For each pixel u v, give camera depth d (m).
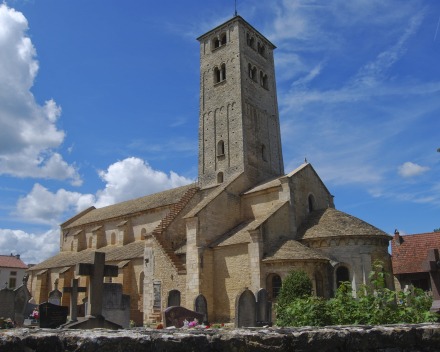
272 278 29.20
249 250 30.23
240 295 19.53
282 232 32.44
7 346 6.32
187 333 6.98
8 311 23.73
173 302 25.28
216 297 32.34
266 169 44.12
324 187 40.84
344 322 13.95
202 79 48.44
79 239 57.25
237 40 45.88
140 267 39.41
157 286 34.78
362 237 29.80
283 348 6.93
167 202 45.22
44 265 56.31
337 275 29.72
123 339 6.62
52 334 6.77
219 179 42.75
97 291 17.00
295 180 35.88
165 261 34.69
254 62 47.62
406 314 13.37
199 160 45.25
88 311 16.91
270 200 36.66
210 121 45.69
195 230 33.47
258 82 47.06
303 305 15.10
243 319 19.33
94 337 6.61
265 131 45.75
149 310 34.69
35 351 6.50
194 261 32.66
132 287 39.72
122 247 47.16
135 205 53.22
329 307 14.71
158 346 6.61
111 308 22.70
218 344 6.80
